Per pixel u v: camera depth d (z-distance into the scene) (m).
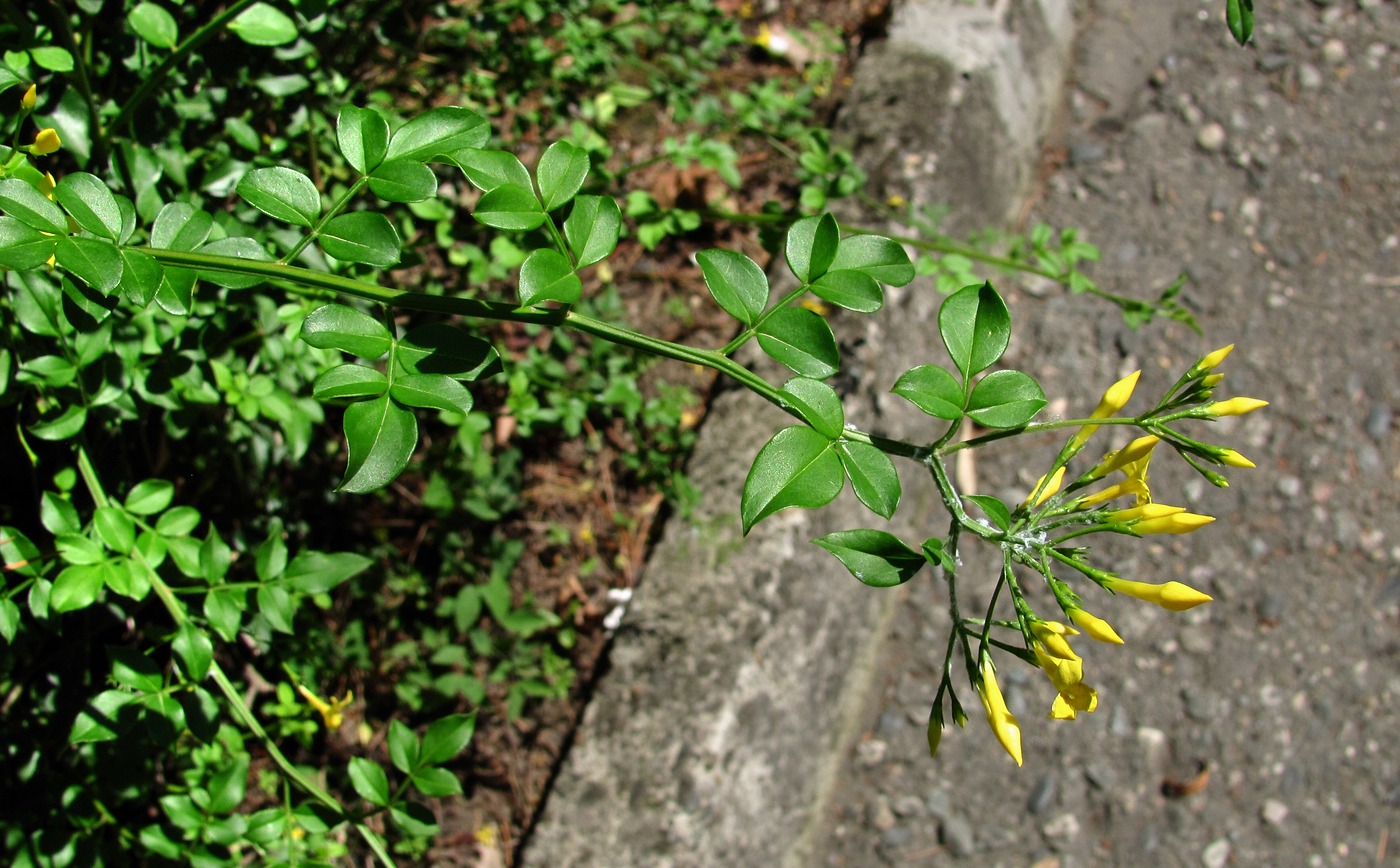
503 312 1.25
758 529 2.96
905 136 3.41
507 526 3.08
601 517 3.12
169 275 1.25
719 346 3.28
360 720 2.90
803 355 1.28
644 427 3.18
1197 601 1.23
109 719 1.67
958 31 3.67
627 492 3.15
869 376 3.13
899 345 3.24
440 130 1.33
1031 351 3.62
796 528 2.99
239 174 1.98
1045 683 3.28
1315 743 3.19
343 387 1.16
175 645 1.71
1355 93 4.00
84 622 2.14
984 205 3.61
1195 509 3.42
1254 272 3.73
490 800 2.88
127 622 2.26
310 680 2.68
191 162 2.05
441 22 3.12
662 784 2.73
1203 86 4.04
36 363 1.70
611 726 2.79
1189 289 3.70
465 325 2.96
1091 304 3.68
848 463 1.21
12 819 2.11
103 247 1.21
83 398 1.77
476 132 1.33
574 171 1.31
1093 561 3.39
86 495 2.27
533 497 3.12
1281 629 3.30
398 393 1.17
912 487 3.29
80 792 2.03
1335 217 3.81
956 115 3.48
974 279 2.97
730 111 3.62
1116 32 4.12
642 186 3.46
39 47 1.71
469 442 2.69
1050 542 1.31
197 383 2.00
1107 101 4.03
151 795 2.35
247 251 1.36
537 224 1.29
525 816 2.86
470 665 2.93
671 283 3.38
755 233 3.43
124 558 1.71
